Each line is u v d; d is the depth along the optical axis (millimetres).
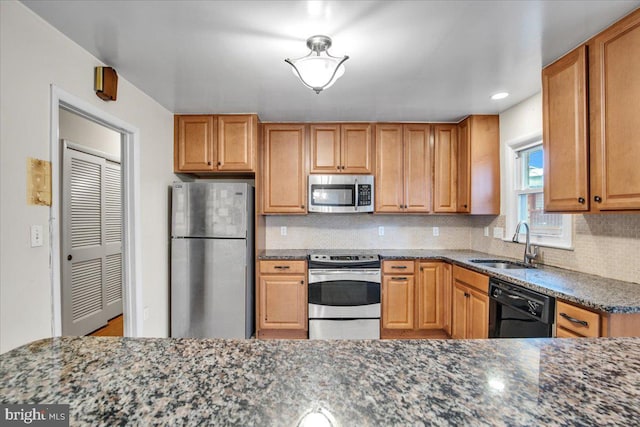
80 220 3141
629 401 551
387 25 1583
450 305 2955
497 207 3014
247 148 3006
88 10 1472
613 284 1761
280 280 3055
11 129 1400
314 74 1716
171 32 1654
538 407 534
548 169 1942
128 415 511
